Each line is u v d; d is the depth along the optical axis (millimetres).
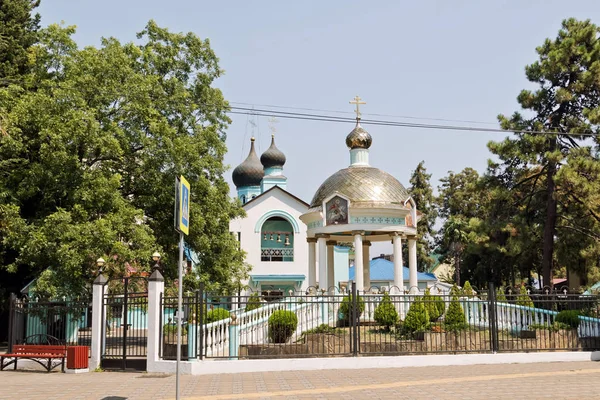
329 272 29438
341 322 22078
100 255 22656
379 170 28672
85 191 23781
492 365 17766
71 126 23484
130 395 13438
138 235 24234
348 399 12469
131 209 24562
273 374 16406
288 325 19750
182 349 17922
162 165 26188
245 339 19062
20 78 28188
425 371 16672
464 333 19156
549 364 17891
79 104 24469
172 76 29031
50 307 19688
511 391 13289
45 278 22703
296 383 14750
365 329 20703
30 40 30234
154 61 28844
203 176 27547
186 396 13133
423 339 19125
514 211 39500
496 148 36000
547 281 34531
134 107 25703
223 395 13172
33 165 24531
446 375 15852
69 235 22406
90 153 25438
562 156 33406
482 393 13062
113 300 19328
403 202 27312
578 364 17828
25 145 25141
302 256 46688
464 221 58469
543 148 34500
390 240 30359
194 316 18438
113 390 14203
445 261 66625
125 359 18016
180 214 11047
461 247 57625
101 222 22812
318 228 27344
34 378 16828
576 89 33844
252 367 17000
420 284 54562
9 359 19688
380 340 18656
